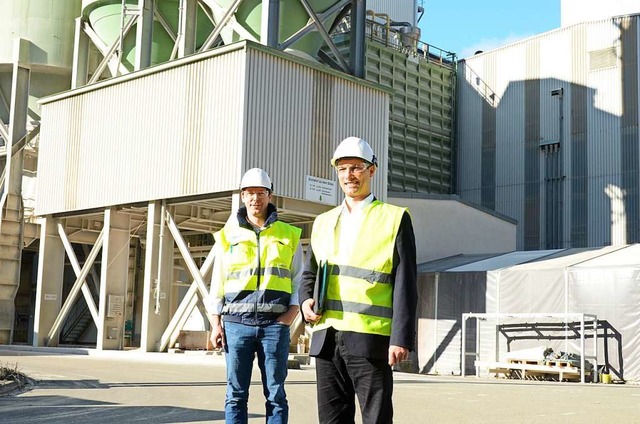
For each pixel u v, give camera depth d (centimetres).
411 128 4741
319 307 517
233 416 673
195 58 2816
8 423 982
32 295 4344
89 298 3206
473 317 2991
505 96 4788
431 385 1905
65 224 3462
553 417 1130
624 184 4175
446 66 5053
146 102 3003
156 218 2952
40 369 2020
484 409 1247
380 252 511
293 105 2794
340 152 536
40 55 3878
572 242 4362
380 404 499
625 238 4138
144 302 2933
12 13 3891
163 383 1673
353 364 503
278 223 691
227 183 2662
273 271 677
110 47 3469
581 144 4381
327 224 541
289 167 2762
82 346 3738
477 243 3828
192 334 3002
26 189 4200
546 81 4584
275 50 2736
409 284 502
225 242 696
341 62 3083
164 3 3397
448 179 4966
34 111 4006
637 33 4228
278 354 673
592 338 2698
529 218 4572
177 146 2859
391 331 495
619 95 4250
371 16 4972
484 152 4856
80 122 3284
